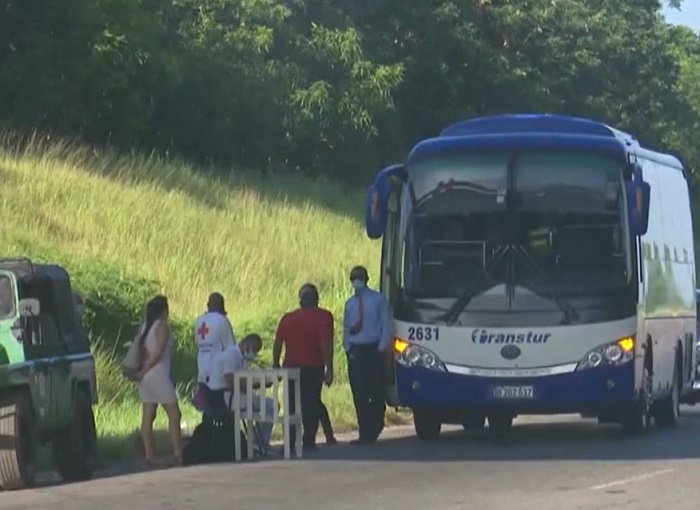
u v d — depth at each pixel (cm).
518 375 7256
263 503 5116
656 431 8525
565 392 7238
